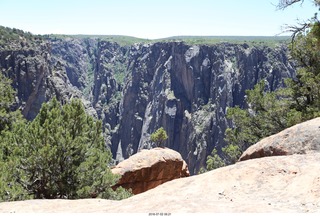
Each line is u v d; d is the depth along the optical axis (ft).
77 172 61.98
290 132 50.26
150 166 104.37
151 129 593.83
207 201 23.59
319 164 29.04
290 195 24.32
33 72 381.40
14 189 51.52
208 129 506.07
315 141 45.52
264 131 118.83
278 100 117.19
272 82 529.04
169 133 552.00
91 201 26.32
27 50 394.32
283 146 48.21
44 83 402.93
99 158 65.57
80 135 64.69
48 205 25.22
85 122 66.28
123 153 644.69
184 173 118.01
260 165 30.32
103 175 64.54
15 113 108.37
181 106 565.94
